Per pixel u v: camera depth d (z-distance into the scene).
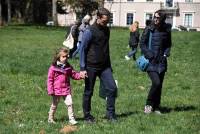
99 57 12.41
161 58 13.63
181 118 13.53
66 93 12.40
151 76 13.70
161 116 13.73
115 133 11.79
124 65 26.08
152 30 13.53
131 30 29.44
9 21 91.50
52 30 66.06
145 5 117.00
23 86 18.62
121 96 17.09
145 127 12.39
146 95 17.41
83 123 12.65
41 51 33.47
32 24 86.00
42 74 21.94
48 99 16.39
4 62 25.38
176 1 115.75
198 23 115.19
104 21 12.31
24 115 13.73
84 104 12.73
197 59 31.14
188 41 48.75
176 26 115.88
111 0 117.44
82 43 12.35
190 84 20.53
